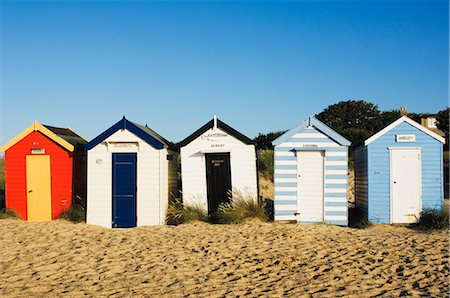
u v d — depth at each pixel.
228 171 16.25
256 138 38.31
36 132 17.11
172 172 18.02
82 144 18.17
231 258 11.23
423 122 43.88
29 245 12.80
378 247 12.15
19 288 9.12
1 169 27.48
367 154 15.85
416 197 15.66
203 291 8.73
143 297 8.42
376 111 55.12
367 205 15.84
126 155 16.25
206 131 16.33
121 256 11.62
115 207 16.16
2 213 16.83
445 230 14.62
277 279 9.45
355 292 8.48
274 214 15.90
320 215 15.70
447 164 29.12
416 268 10.06
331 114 55.44
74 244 12.98
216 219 16.03
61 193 17.02
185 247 12.51
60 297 8.52
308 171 15.77
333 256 11.27
